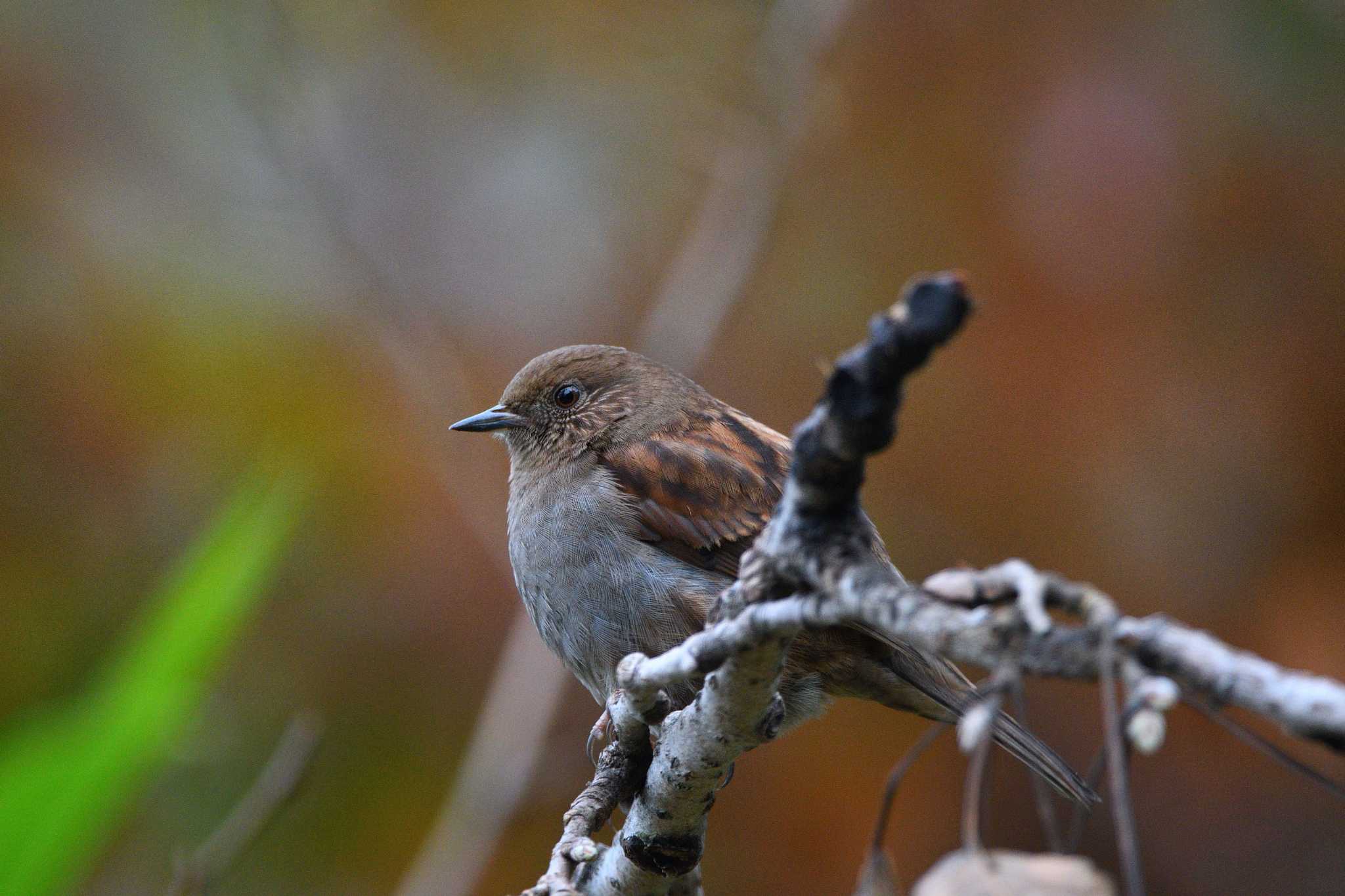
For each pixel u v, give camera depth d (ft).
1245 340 34.32
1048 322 34.86
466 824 32.58
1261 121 34.32
